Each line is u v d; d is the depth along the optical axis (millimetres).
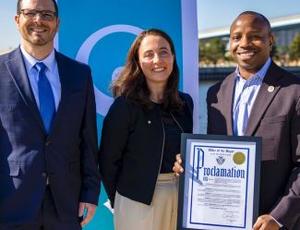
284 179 2977
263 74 3070
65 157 2930
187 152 3047
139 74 3322
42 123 2881
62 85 2959
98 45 3750
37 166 2842
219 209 2996
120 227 3318
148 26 3816
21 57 2945
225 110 3125
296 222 2961
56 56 3047
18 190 2824
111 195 3396
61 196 2922
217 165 3000
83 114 3027
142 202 3209
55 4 2943
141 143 3246
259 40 3039
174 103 3330
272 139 2941
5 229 2857
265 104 2988
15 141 2838
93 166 3059
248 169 2951
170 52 3305
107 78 3760
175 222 3309
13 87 2879
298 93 2922
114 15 3770
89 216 3021
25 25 2879
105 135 3311
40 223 2898
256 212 2932
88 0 3732
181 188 3045
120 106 3273
